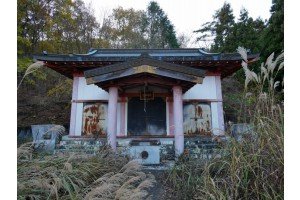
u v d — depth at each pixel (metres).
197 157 4.84
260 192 2.70
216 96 8.84
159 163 6.14
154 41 24.56
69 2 17.11
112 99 6.88
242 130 3.63
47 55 8.19
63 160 3.59
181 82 6.83
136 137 8.58
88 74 6.62
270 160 2.83
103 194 2.73
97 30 22.34
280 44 11.24
